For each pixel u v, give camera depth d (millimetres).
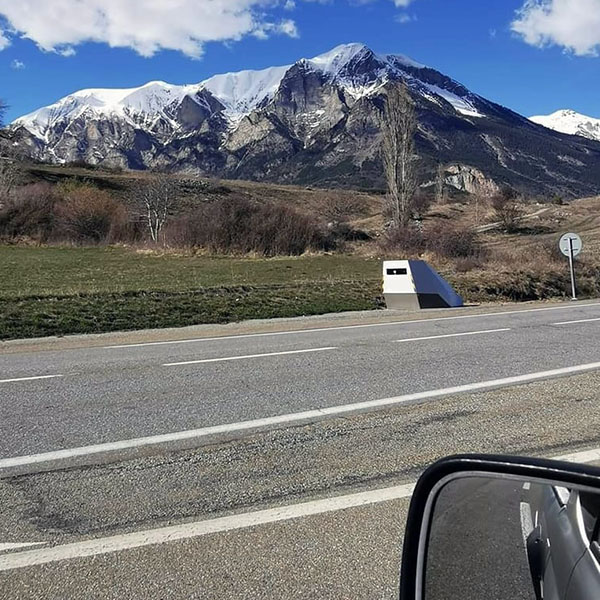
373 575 3109
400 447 4891
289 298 15969
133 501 3975
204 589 3012
